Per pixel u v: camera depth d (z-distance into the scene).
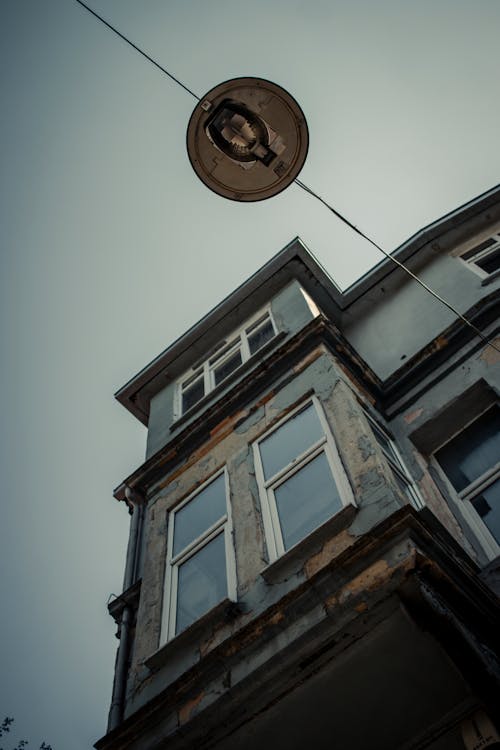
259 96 6.73
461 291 10.98
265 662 5.43
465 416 8.62
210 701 5.62
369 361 11.12
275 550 6.75
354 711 5.35
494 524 7.27
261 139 6.73
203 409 10.66
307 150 6.83
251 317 12.37
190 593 7.41
